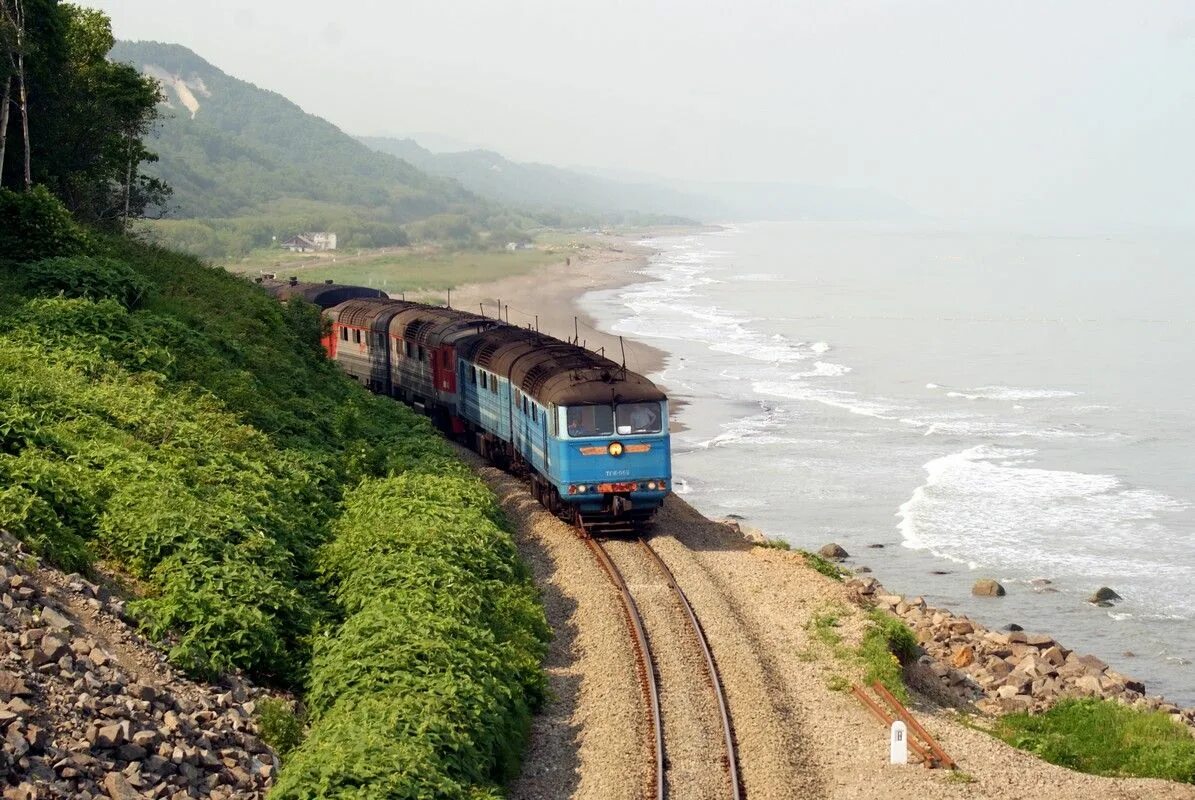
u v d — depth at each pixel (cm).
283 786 1247
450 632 1689
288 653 1625
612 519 2756
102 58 4769
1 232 3272
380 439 3219
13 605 1348
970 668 2530
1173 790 1619
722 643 2006
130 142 4981
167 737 1276
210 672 1473
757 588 2381
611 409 2705
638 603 2191
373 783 1253
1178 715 2512
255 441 2461
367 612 1716
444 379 3969
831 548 4034
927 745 1670
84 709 1235
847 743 1684
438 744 1384
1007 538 4275
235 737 1360
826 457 5462
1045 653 2770
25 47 3806
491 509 2614
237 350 3192
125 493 1814
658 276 16725
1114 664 3183
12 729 1135
